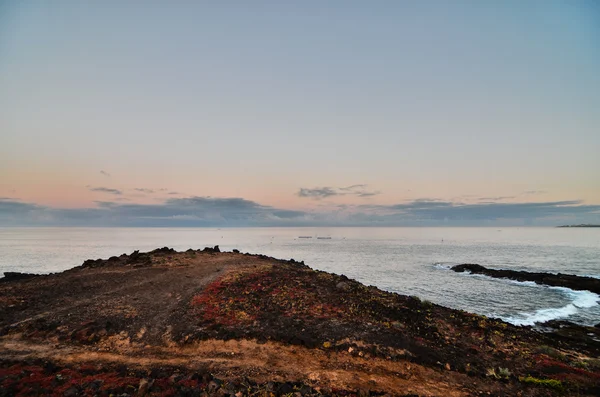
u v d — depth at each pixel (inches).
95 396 452.8
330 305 922.1
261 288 1060.5
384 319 829.2
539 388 557.3
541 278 2345.0
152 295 978.1
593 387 560.4
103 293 990.4
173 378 522.9
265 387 510.6
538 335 855.7
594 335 1125.7
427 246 6427.2
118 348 651.5
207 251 1902.1
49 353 618.2
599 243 7598.4
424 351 669.3
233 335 698.2
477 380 577.3
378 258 3978.8
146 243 6358.3
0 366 551.8
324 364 609.9
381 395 507.8
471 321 878.4
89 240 7377.0
